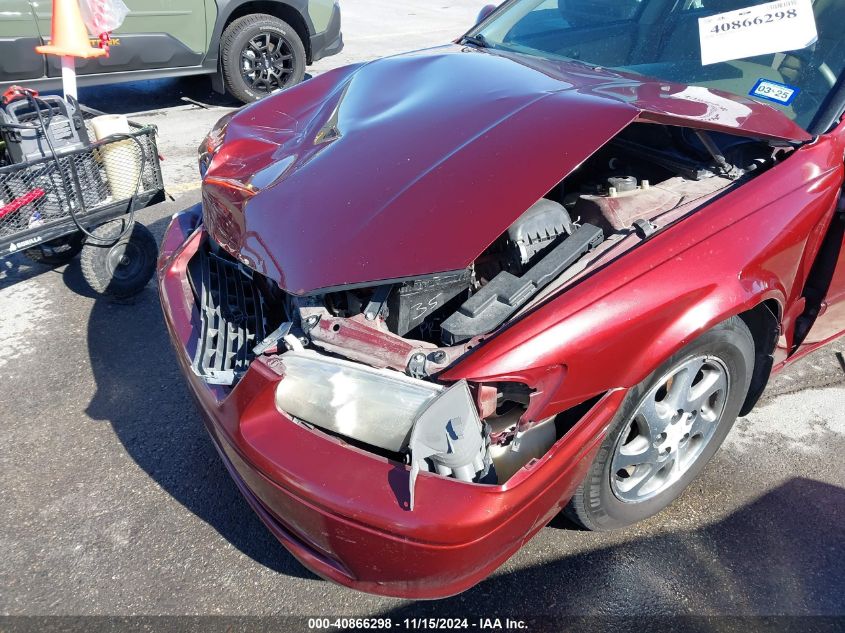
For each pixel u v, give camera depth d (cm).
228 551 228
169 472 259
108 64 588
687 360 202
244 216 213
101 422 283
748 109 230
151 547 229
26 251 369
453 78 259
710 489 247
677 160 238
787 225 211
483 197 193
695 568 219
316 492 167
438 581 176
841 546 227
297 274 185
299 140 254
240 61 638
